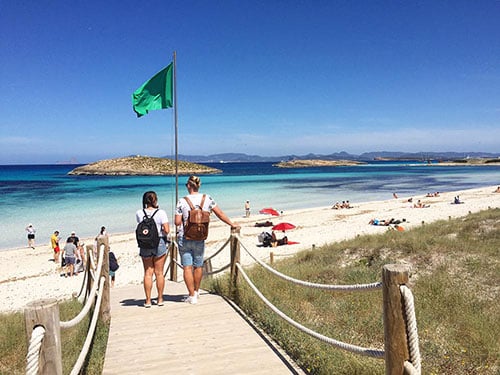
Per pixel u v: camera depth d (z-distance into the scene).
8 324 7.28
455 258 9.68
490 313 5.92
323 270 9.78
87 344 3.89
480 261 9.03
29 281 17.72
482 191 50.75
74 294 10.20
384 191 60.75
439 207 35.22
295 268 10.52
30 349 2.11
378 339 5.19
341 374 4.04
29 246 25.16
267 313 5.72
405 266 2.70
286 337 4.87
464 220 16.59
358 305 6.54
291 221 32.34
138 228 6.21
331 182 80.94
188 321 5.66
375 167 188.12
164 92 11.80
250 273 9.30
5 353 5.81
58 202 46.25
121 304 6.83
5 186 72.25
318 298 7.07
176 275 10.74
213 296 7.05
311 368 4.07
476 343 4.86
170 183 80.25
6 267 20.45
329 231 26.34
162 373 4.06
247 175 114.75
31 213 37.94
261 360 4.33
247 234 27.20
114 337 5.12
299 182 80.81
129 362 4.35
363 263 10.83
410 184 74.94
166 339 5.00
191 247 6.44
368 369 4.06
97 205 43.53
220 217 6.74
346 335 5.24
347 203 39.75
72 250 18.42
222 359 4.37
